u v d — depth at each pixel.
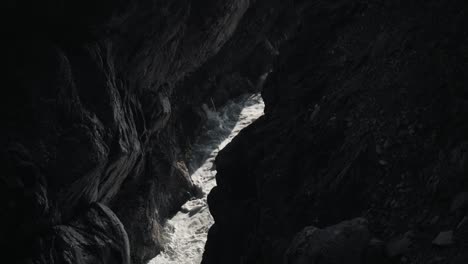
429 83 5.19
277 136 7.01
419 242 3.88
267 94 8.27
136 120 11.41
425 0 6.30
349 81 6.52
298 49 7.95
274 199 6.11
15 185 7.55
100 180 9.86
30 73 8.22
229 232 7.32
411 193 4.44
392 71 5.86
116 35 9.78
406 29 6.21
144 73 11.68
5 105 7.97
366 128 5.51
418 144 4.77
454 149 4.29
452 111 4.68
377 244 4.02
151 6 9.80
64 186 8.33
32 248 8.01
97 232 9.21
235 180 7.52
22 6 8.30
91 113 9.05
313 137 6.23
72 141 8.49
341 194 5.13
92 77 9.14
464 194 3.89
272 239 5.73
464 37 5.24
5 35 8.41
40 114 8.19
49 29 8.88
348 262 3.96
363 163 5.13
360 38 7.09
